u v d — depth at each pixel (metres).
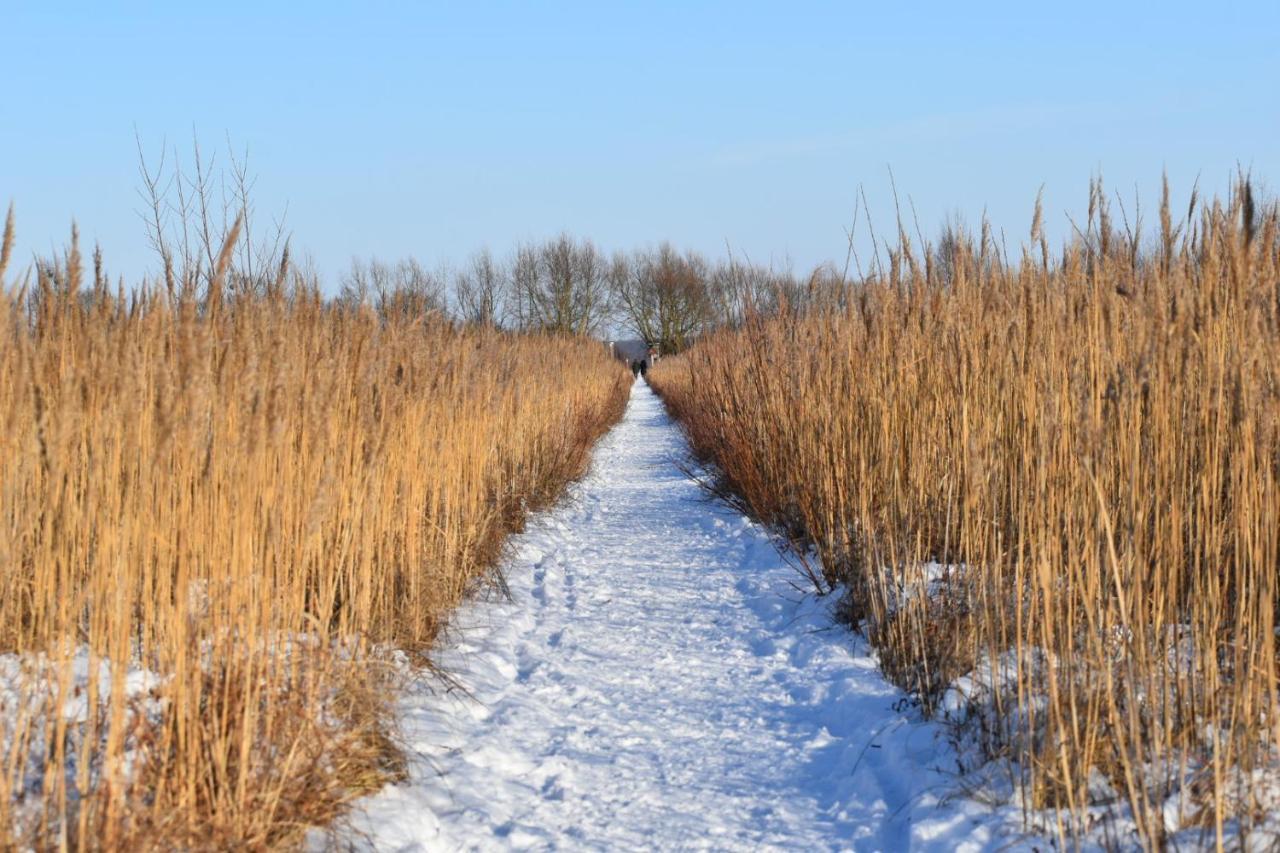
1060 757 4.09
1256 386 4.09
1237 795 3.67
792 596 8.06
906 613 6.02
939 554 7.01
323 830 3.92
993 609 5.36
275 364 4.60
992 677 4.58
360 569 5.60
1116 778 4.11
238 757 3.77
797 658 6.73
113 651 3.33
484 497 9.10
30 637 3.65
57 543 4.19
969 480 5.80
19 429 3.73
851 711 5.61
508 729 5.51
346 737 4.39
